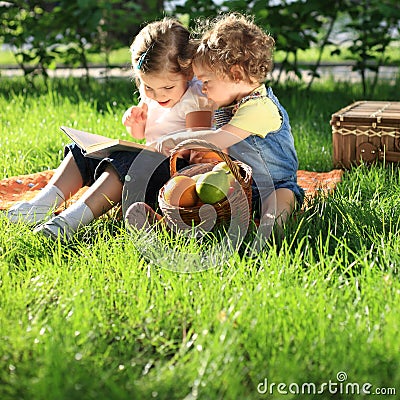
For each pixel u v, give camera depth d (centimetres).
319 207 338
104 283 265
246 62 319
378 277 262
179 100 343
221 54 315
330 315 232
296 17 743
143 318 241
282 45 701
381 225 317
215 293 250
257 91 331
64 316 236
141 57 328
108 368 214
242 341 222
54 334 223
